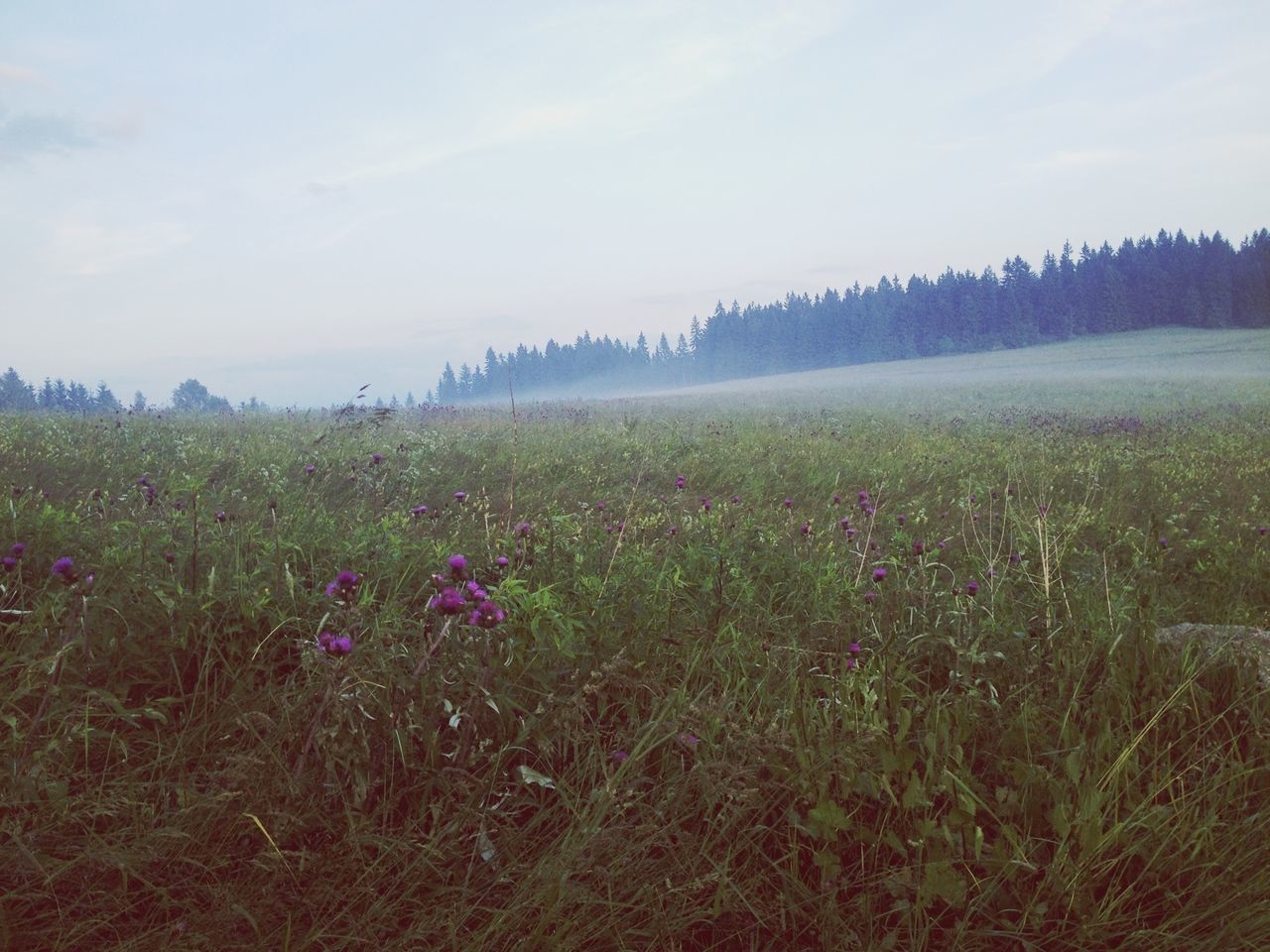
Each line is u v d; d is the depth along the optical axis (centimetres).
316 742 233
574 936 195
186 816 216
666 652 329
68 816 207
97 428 1016
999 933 204
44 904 195
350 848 212
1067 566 483
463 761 243
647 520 578
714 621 365
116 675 278
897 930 212
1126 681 308
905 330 14712
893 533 595
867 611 380
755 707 295
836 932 207
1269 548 555
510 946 195
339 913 197
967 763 266
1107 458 1091
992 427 1658
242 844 216
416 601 368
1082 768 251
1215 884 216
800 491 840
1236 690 315
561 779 248
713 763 235
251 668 292
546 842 233
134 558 343
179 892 203
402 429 1184
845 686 290
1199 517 715
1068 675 324
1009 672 333
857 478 918
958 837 225
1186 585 493
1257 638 347
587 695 293
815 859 219
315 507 555
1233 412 2227
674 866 222
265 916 192
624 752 264
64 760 235
